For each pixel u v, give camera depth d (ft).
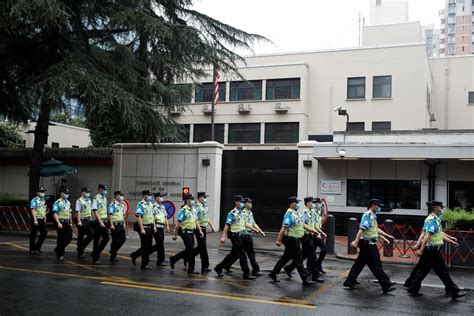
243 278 35.65
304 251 36.11
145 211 39.73
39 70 69.72
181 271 38.11
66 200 44.04
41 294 28.14
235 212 36.65
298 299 28.84
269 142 127.34
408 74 120.06
